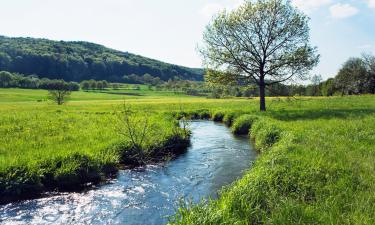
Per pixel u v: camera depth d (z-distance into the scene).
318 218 7.21
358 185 9.09
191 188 12.54
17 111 42.25
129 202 11.12
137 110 44.28
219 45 37.47
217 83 38.59
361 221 6.75
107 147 16.31
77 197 11.56
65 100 76.94
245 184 9.28
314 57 36.22
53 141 17.44
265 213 7.75
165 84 195.12
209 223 7.07
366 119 24.34
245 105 53.97
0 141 17.20
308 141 15.51
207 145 21.86
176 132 21.45
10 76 156.00
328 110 35.28
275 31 36.16
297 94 39.03
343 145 14.51
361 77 98.12
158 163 16.70
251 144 21.88
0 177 11.30
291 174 10.12
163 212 10.25
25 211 10.24
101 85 174.38
